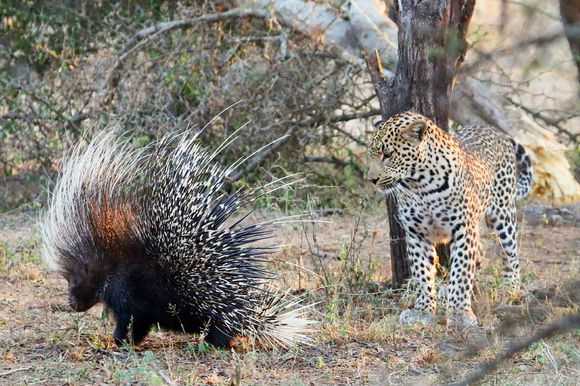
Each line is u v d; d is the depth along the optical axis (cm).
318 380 835
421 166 1031
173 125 1828
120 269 923
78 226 931
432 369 846
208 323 915
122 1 2125
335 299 1034
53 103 1972
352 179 1828
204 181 927
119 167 980
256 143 1845
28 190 1934
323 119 1884
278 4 1872
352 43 1814
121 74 1922
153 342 970
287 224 1486
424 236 1077
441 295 1135
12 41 2134
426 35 1059
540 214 1677
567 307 934
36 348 941
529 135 1734
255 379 834
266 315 923
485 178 1124
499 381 804
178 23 1933
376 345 952
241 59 1928
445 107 1127
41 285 1262
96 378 832
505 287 1137
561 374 827
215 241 910
